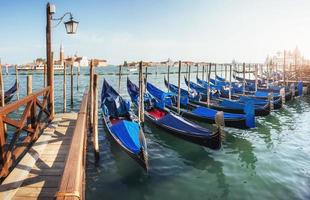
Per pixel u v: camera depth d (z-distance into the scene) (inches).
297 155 410.9
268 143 471.5
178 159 391.2
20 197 164.7
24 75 2487.7
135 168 348.2
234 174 343.9
